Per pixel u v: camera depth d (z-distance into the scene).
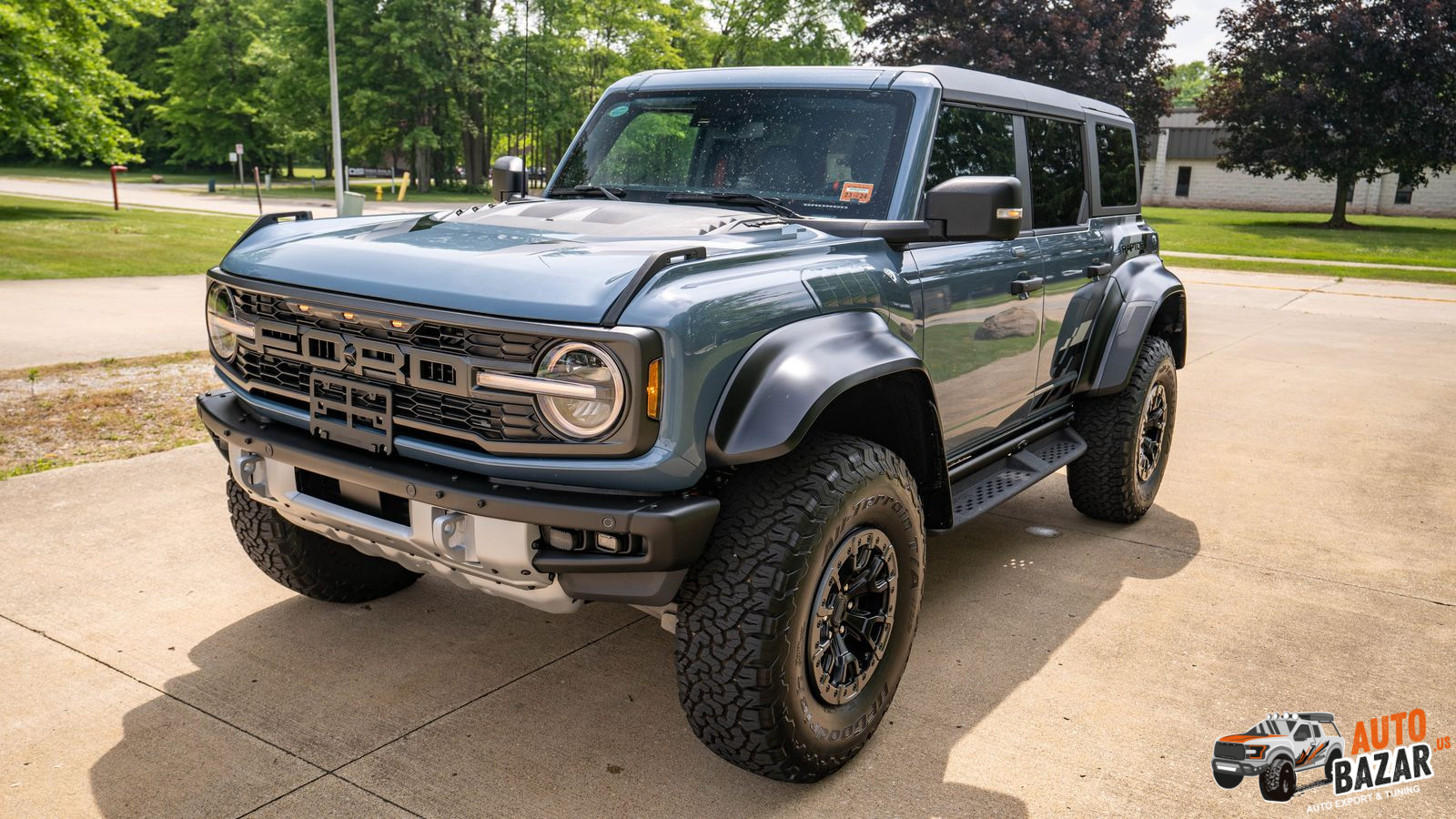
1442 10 38.31
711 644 2.62
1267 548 4.99
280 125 60.22
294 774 2.87
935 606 4.20
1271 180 58.34
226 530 4.72
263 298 2.97
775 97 3.80
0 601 3.90
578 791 2.84
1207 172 60.12
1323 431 7.46
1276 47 40.75
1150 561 4.78
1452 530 5.31
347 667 3.51
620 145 4.07
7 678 3.34
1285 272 21.70
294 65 57.53
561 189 4.12
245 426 3.07
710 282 2.63
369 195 52.41
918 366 3.03
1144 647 3.85
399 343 2.66
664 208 3.55
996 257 3.91
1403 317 14.47
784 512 2.65
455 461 2.61
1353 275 21.36
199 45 66.31
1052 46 40.78
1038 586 4.44
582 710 3.29
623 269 2.57
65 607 3.87
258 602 3.99
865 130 3.61
